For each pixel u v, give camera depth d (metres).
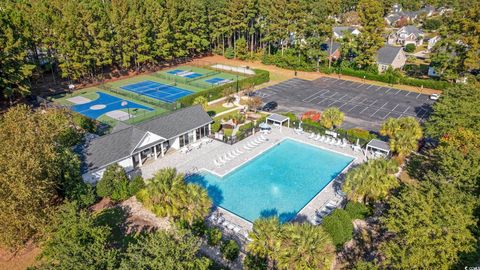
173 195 27.19
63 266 19.39
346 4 157.50
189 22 92.12
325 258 21.86
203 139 47.19
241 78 79.38
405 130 40.09
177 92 71.81
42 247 24.98
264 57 93.44
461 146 34.06
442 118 40.12
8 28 55.47
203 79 81.44
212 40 101.06
